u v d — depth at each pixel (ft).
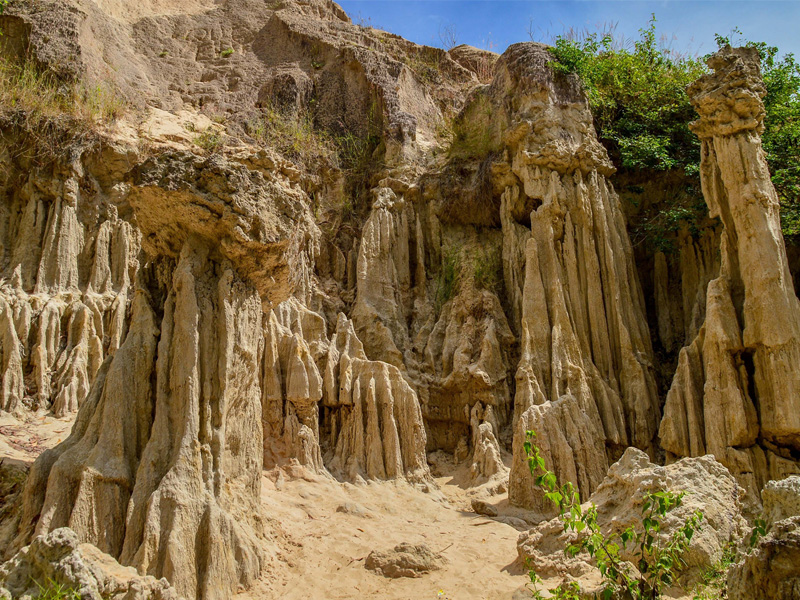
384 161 55.52
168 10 70.03
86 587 17.17
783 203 44.65
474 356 45.32
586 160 47.21
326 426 40.81
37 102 44.06
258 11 70.59
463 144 53.93
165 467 25.32
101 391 26.73
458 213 51.85
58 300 39.93
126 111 49.42
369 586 25.95
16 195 43.16
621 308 44.32
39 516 23.89
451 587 25.59
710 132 39.19
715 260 45.60
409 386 42.11
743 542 21.49
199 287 28.09
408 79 63.26
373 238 49.57
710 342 36.55
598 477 36.73
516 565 26.91
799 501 19.04
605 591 17.63
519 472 35.86
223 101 59.16
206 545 24.11
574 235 46.09
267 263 29.96
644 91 53.62
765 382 35.12
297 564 27.76
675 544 19.54
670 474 24.89
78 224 42.83
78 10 52.26
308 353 39.60
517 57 51.90
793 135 46.21
